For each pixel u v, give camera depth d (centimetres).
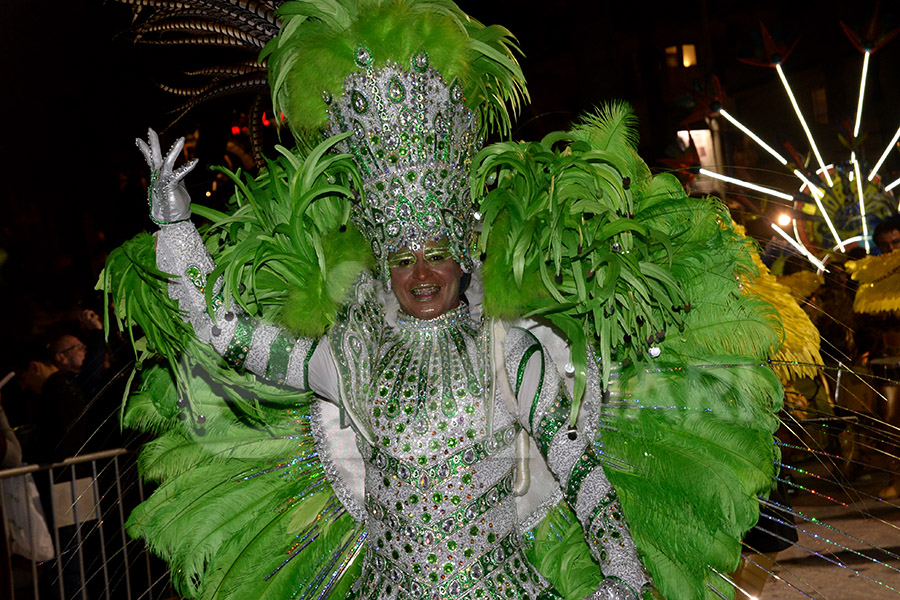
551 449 210
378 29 213
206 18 260
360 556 256
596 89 762
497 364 212
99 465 414
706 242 257
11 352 451
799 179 712
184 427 267
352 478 241
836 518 525
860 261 574
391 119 214
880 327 553
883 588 418
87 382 416
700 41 1112
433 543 204
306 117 230
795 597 419
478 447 207
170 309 225
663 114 920
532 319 229
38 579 423
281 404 263
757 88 1407
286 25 227
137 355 250
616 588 201
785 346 298
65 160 639
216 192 370
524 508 238
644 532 256
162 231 219
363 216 223
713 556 253
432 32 214
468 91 228
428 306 215
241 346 218
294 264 226
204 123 408
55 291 602
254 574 260
